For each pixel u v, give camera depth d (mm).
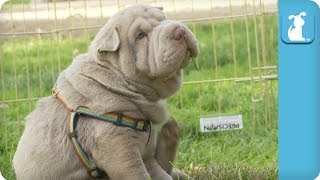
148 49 4414
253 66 8297
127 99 4477
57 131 4539
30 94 7535
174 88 4641
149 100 4590
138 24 4441
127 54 4445
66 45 9219
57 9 9336
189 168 5461
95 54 4520
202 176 5145
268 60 7840
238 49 8992
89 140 4438
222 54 8828
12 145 6219
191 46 4395
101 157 4414
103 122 4414
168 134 4891
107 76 4492
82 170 4520
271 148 5934
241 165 5359
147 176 4434
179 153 5852
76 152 4484
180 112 6910
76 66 4625
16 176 4766
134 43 4449
